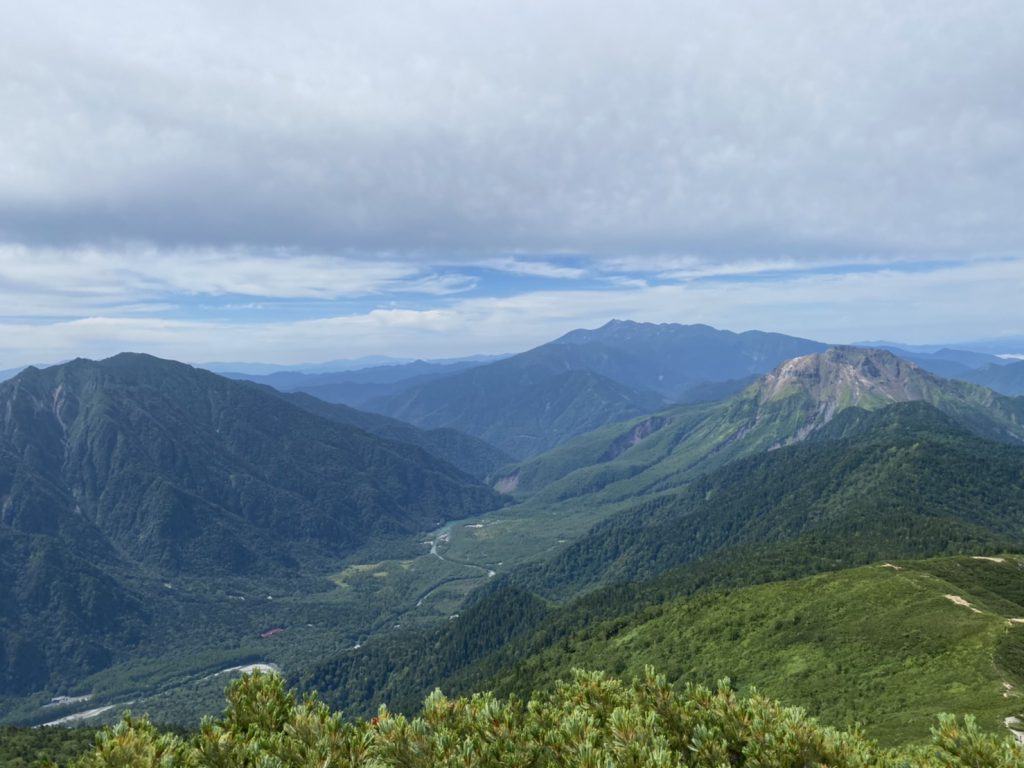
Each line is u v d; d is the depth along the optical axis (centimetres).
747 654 14300
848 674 11806
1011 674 9844
